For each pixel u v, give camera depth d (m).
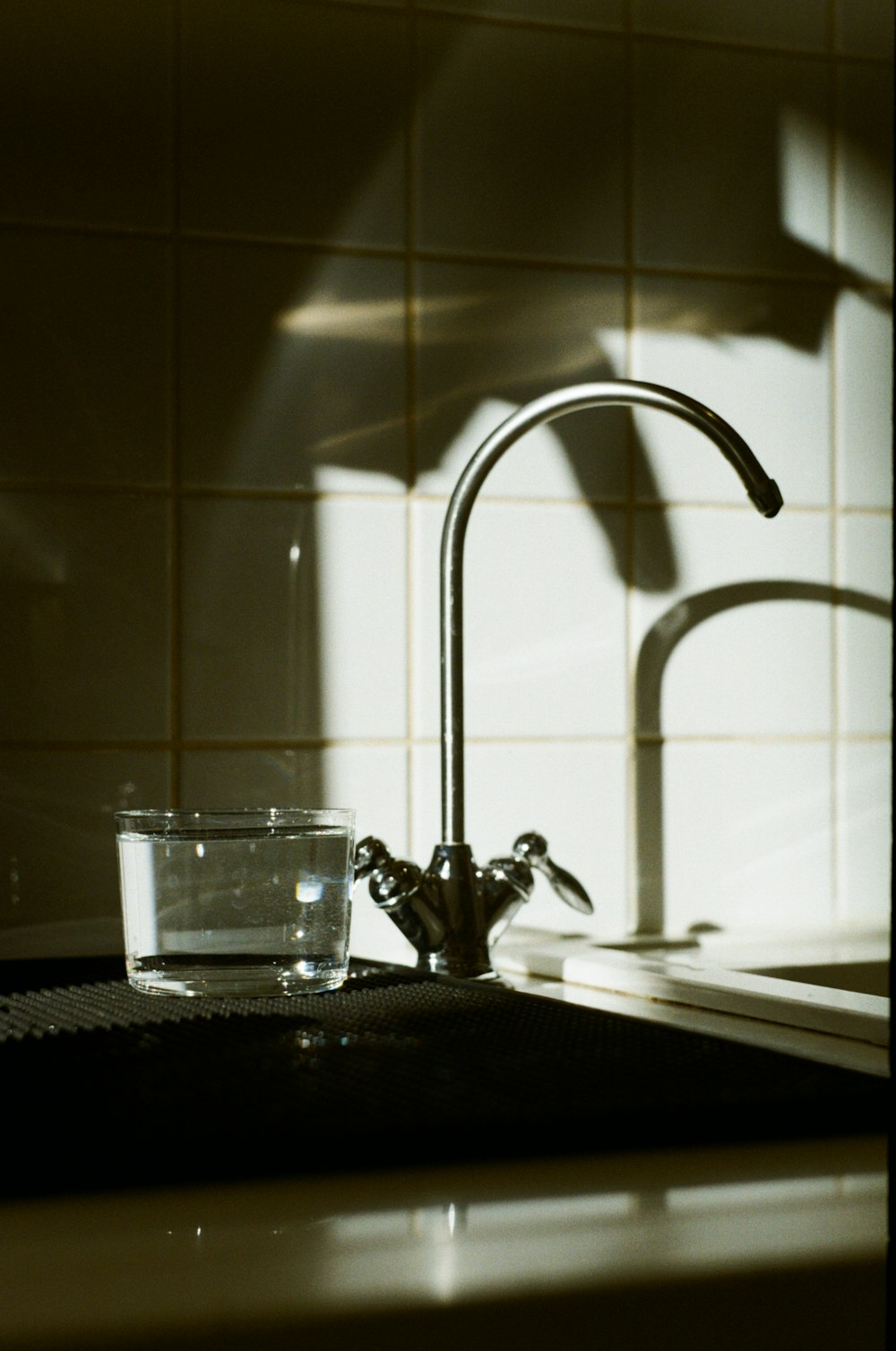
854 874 1.10
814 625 1.10
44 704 0.94
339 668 0.99
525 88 1.05
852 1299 0.34
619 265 1.07
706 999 0.72
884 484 1.13
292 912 0.68
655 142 1.08
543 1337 0.32
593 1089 0.48
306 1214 0.38
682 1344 0.33
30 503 0.94
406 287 1.02
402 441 1.01
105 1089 0.48
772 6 1.11
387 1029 0.59
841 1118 0.46
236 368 0.98
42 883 0.93
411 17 1.02
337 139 1.00
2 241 0.94
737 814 1.07
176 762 0.96
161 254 0.97
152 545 0.96
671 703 1.06
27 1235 0.36
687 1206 0.38
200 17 0.98
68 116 0.95
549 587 1.04
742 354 1.10
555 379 1.05
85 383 0.95
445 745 0.86
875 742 1.11
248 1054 0.54
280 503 0.98
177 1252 0.35
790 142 1.11
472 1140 0.43
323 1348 0.31
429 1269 0.34
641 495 1.06
